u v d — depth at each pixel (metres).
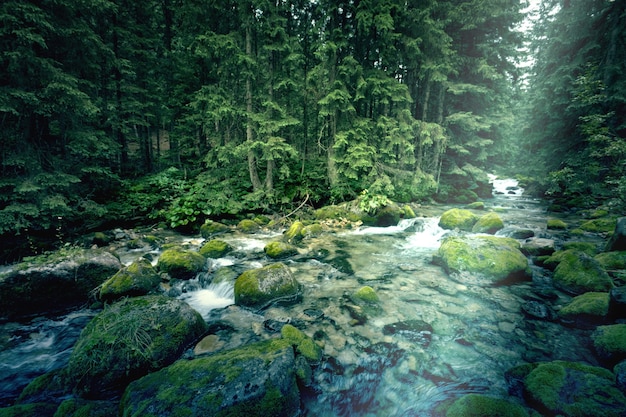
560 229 9.87
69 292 5.35
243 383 2.84
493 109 16.45
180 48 15.15
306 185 13.59
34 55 7.17
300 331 4.08
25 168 7.71
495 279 5.78
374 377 3.37
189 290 6.05
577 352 3.65
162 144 25.27
